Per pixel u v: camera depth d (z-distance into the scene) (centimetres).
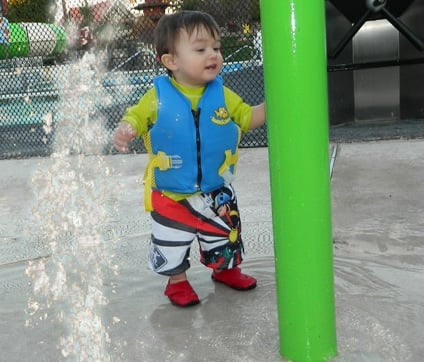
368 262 216
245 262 228
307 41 124
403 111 528
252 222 275
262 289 202
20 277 227
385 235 243
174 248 191
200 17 181
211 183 187
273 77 128
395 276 203
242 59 566
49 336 176
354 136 458
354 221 262
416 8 499
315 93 128
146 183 193
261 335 166
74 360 160
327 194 135
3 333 180
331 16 498
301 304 140
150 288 209
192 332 172
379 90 528
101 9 494
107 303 198
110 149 458
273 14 124
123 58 556
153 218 193
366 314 173
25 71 609
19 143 536
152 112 184
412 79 516
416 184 315
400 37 509
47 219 274
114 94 555
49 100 606
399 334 160
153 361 156
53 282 217
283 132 130
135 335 173
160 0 542
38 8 602
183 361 155
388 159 375
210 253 197
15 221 307
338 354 148
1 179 412
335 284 198
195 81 184
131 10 545
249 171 380
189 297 192
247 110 189
